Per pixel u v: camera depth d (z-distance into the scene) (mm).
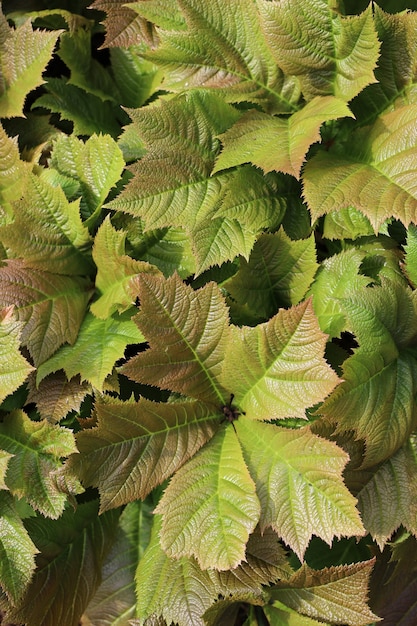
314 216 1517
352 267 1578
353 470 1558
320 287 1599
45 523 1591
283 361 1504
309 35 1586
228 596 1538
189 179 1597
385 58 1599
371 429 1524
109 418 1496
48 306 1586
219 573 1542
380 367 1532
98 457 1500
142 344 1680
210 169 1606
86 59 1777
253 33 1618
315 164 1571
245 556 1541
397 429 1538
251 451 1526
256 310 1611
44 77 1754
